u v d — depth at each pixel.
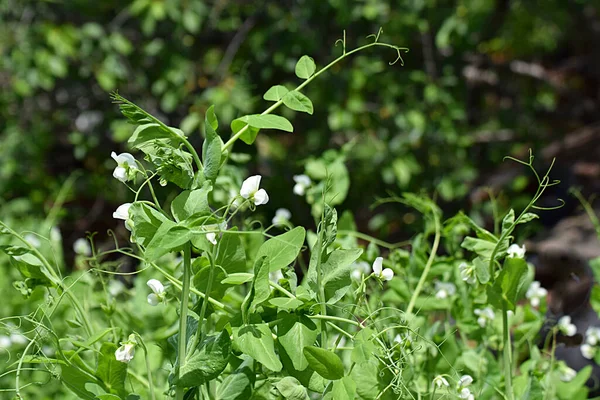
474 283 1.59
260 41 5.30
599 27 7.32
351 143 2.29
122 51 5.30
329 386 1.33
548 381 1.78
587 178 5.90
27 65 5.24
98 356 1.42
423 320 1.83
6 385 2.06
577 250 4.11
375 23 5.38
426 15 5.48
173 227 1.17
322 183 2.18
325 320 1.37
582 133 6.62
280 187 5.29
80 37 5.32
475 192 6.09
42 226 2.97
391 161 5.27
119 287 2.10
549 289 4.16
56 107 5.98
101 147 5.98
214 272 1.38
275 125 1.29
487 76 6.69
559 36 7.20
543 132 6.81
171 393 1.35
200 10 5.25
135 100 5.64
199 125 4.98
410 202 2.11
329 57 5.41
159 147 1.24
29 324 2.21
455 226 1.98
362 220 5.84
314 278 1.37
